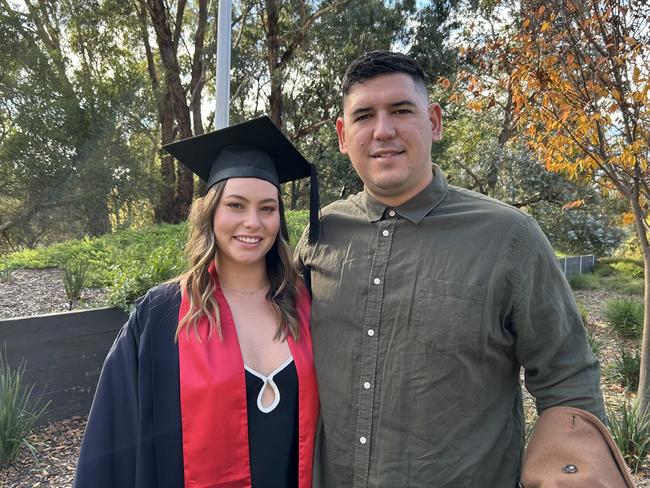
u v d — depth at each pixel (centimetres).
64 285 704
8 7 1616
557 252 1541
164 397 178
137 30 1941
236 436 176
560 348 155
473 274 155
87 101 1669
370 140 168
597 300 1064
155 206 1962
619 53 364
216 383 176
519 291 153
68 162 1642
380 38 1617
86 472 172
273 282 205
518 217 160
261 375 182
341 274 176
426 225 166
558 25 393
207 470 174
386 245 170
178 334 183
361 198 191
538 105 411
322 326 179
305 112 2131
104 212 1734
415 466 155
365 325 166
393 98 164
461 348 153
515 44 429
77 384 472
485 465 155
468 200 170
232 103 2136
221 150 209
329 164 1914
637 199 423
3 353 434
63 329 463
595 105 384
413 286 160
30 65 1611
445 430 154
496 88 482
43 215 1695
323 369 177
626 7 359
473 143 1736
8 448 384
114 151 1706
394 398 158
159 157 1972
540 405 159
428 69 1658
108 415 177
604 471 136
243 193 194
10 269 887
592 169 424
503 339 157
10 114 1595
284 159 216
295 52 1842
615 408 460
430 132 173
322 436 183
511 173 1488
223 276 204
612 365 579
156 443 175
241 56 1931
